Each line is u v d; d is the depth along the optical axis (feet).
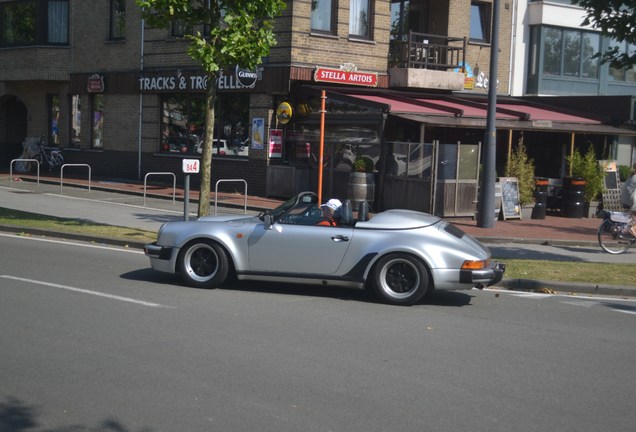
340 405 18.88
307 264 32.35
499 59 88.53
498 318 30.22
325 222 32.89
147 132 89.97
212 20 46.68
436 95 80.64
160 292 32.37
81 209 64.39
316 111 74.33
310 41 74.13
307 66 73.97
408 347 24.82
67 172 99.86
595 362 23.94
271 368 21.77
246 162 78.54
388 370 22.04
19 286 32.42
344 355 23.47
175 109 87.51
